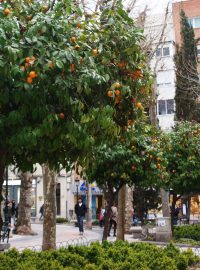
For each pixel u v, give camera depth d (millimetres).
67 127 4668
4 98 4449
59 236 22078
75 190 35531
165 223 18938
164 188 17750
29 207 22594
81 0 9539
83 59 4938
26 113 4551
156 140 11727
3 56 4367
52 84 4625
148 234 20578
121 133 6055
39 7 5152
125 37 5477
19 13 4965
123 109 5891
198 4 43125
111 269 7305
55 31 4836
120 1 5656
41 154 5082
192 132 16953
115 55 5543
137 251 9133
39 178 40312
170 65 39531
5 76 4414
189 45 32594
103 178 10578
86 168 6668
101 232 25656
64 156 5266
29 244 17500
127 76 5637
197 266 9211
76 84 4770
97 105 5227
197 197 41219
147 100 6945
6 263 7254
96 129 5020
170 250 9336
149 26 30109
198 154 16734
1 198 5211
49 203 11289
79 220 23062
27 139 4414
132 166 10297
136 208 31266
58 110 4781
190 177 16734
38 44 4574
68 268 6988
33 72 4352
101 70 5176
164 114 39875
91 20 5488
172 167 16734
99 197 40125
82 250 8383
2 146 4918
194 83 31062
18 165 5395
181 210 34375
